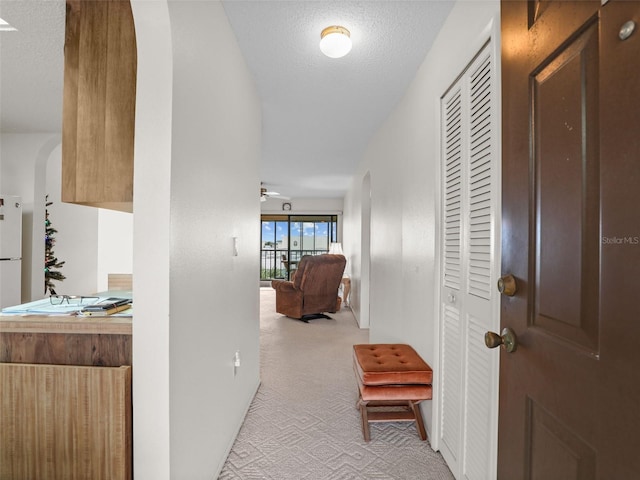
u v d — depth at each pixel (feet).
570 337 2.56
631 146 2.03
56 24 6.61
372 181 13.33
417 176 7.87
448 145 6.20
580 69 2.46
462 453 5.40
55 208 17.39
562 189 2.65
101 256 18.21
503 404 3.52
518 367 3.23
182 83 4.40
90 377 4.30
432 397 6.73
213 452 5.70
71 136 4.81
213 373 5.69
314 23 6.40
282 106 10.26
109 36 4.81
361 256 16.72
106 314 4.86
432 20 6.24
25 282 12.80
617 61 2.13
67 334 4.59
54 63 8.04
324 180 22.09
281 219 31.68
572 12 2.53
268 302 23.50
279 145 14.47
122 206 5.59
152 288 4.13
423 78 7.52
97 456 4.26
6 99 10.02
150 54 4.14
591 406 2.34
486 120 4.75
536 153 3.01
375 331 12.67
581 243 2.45
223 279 6.23
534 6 3.05
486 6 4.66
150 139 4.14
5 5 6.07
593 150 2.34
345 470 6.04
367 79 8.48
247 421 7.75
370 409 8.16
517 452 3.24
